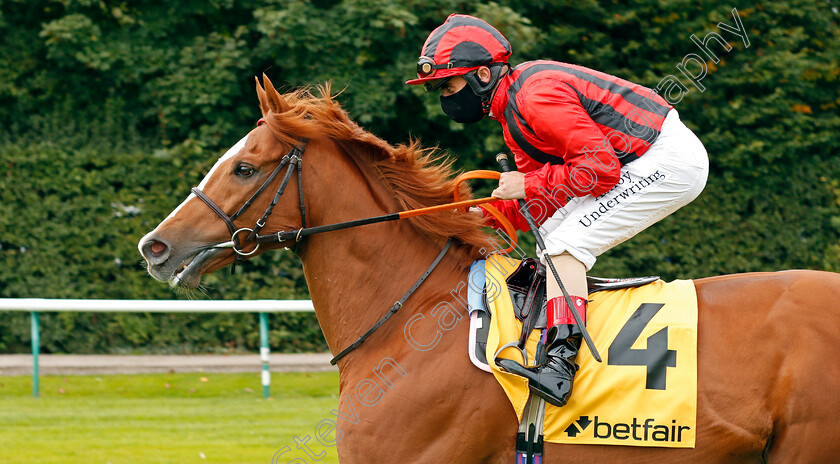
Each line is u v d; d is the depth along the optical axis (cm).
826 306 264
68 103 944
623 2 1004
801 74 1019
